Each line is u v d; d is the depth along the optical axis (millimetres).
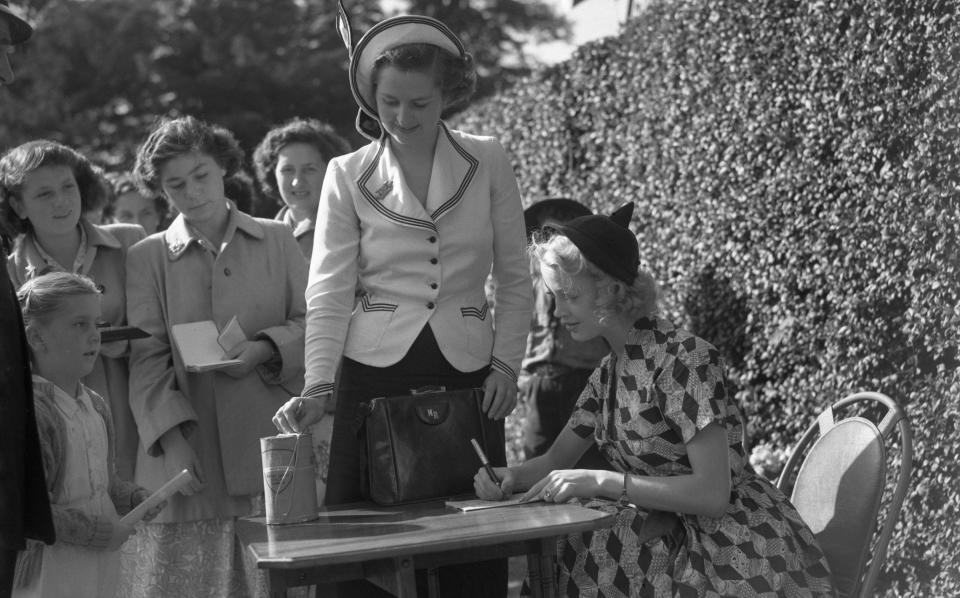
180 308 4176
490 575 3562
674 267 6047
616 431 3256
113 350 4145
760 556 3051
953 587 4238
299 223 5578
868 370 4715
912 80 4434
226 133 4539
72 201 4078
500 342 3637
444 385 3541
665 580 3066
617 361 3277
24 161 4027
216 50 22750
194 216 4215
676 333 3188
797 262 5109
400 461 3291
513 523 2730
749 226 5398
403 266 3537
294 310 4336
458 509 3090
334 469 3557
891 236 4543
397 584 2654
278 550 2635
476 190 3592
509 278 3709
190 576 4133
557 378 5242
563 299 3225
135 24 22938
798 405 5113
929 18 4312
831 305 4930
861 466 3230
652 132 6262
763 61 5281
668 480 3062
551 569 2854
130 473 4250
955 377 4262
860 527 3170
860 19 4645
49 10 23172
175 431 4051
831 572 3197
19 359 2824
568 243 3199
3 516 2699
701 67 5738
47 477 3271
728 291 5598
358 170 3598
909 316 4434
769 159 5262
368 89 3498
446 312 3547
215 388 4125
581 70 7090
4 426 2730
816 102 4930
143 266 4223
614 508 3178
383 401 3332
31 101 22281
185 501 4105
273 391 4199
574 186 7289
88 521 3215
